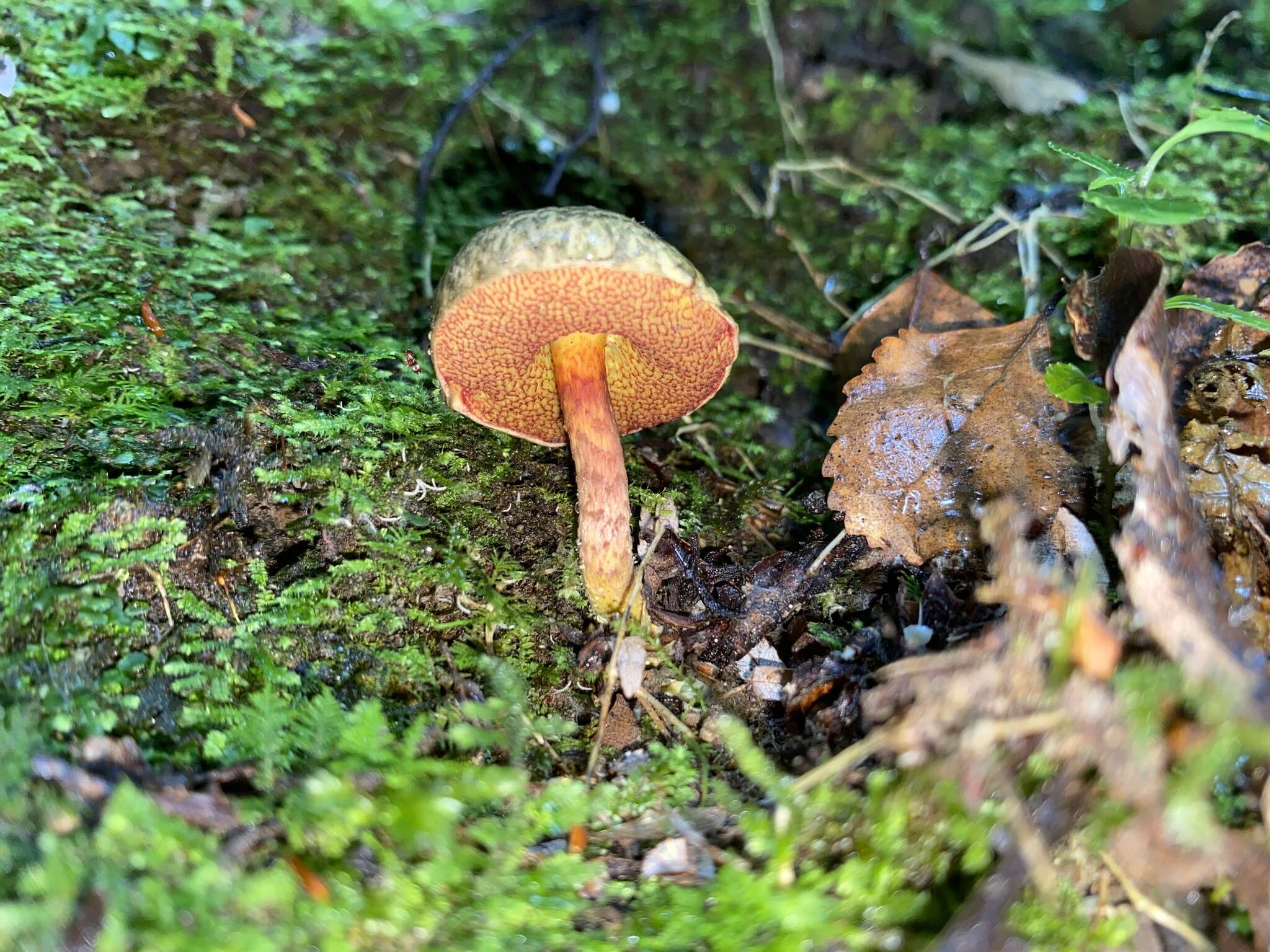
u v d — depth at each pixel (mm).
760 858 119
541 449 179
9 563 131
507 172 243
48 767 109
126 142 202
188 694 128
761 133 253
